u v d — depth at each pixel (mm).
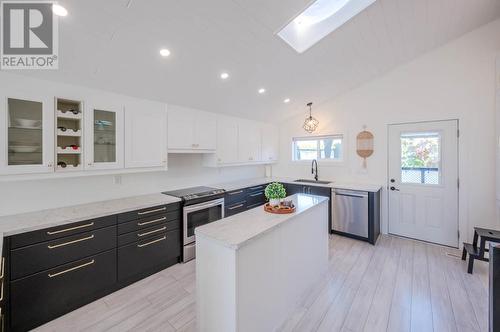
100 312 2004
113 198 2812
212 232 1596
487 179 2961
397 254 3066
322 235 2598
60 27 1585
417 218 3510
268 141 4820
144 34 1787
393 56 3203
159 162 2883
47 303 1870
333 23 2299
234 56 2348
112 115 2492
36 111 1994
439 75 3250
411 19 2416
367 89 3891
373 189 3459
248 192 3973
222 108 3561
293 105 4223
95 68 2041
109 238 2238
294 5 1804
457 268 2676
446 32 2881
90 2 1442
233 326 1425
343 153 4223
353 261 2891
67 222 1967
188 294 2262
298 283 2135
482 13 2615
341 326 1825
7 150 1825
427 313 1951
